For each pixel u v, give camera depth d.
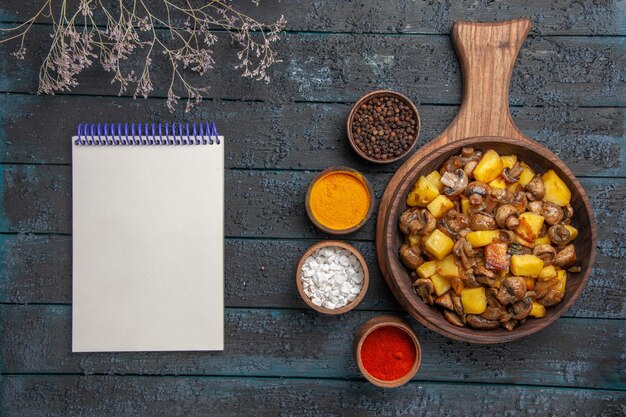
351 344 0.79
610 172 0.79
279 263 0.79
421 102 0.79
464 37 0.77
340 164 0.79
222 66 0.79
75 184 0.78
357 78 0.79
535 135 0.79
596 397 0.79
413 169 0.72
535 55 0.79
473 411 0.79
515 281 0.71
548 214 0.73
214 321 0.79
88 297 0.78
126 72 0.79
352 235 0.79
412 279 0.75
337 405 0.79
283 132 0.79
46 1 0.79
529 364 0.79
